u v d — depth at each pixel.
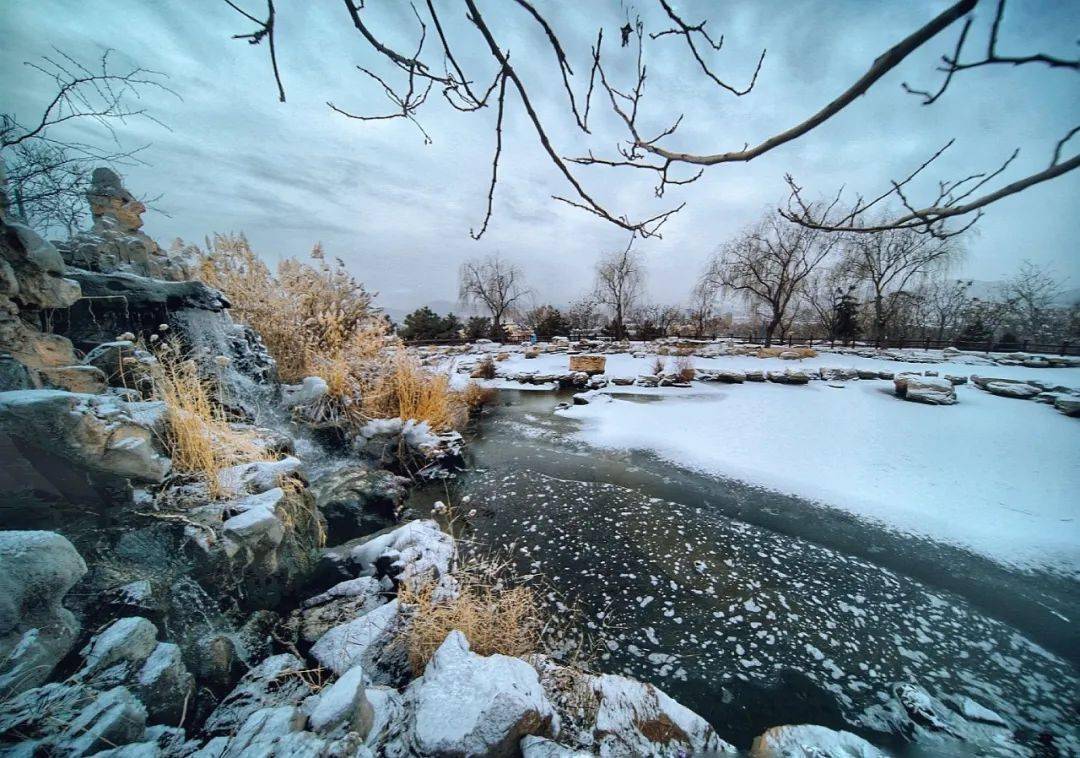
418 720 1.51
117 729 1.17
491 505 4.12
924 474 4.83
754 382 10.73
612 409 8.04
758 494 4.40
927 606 2.76
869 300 22.25
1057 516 3.87
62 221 3.88
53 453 1.68
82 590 1.58
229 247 5.59
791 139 0.71
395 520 3.79
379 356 6.36
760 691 2.14
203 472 2.42
